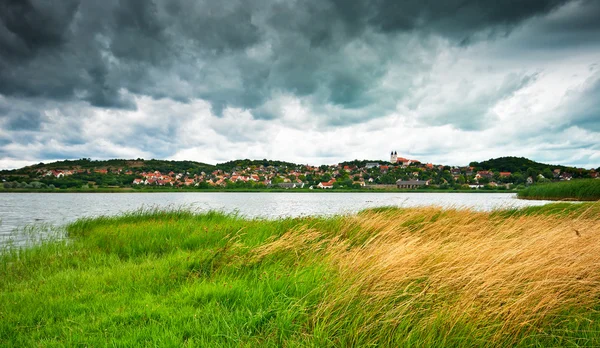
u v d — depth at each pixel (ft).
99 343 11.76
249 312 13.34
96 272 21.50
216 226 33.30
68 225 49.88
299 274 17.28
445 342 11.36
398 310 12.81
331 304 13.28
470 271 14.85
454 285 14.76
